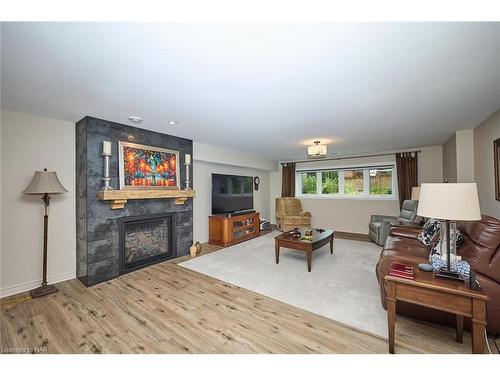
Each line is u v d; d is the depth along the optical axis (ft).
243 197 17.51
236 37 4.12
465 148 10.98
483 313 3.97
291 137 12.39
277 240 10.91
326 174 20.15
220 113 8.43
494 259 5.08
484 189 9.68
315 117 8.96
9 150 7.79
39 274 8.38
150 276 9.42
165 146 11.60
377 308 6.77
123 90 6.38
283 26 3.86
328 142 13.67
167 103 7.40
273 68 5.27
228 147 15.37
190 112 8.30
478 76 5.69
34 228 8.29
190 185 12.89
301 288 8.15
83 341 5.32
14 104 7.30
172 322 6.09
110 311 6.66
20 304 7.09
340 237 16.72
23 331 5.71
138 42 4.23
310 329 5.78
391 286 4.83
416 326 5.82
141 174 10.36
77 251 9.30
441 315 5.68
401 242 9.04
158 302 7.21
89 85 6.03
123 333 5.62
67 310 6.72
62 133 9.03
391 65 5.17
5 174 7.71
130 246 10.21
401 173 16.07
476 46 4.44
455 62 5.04
